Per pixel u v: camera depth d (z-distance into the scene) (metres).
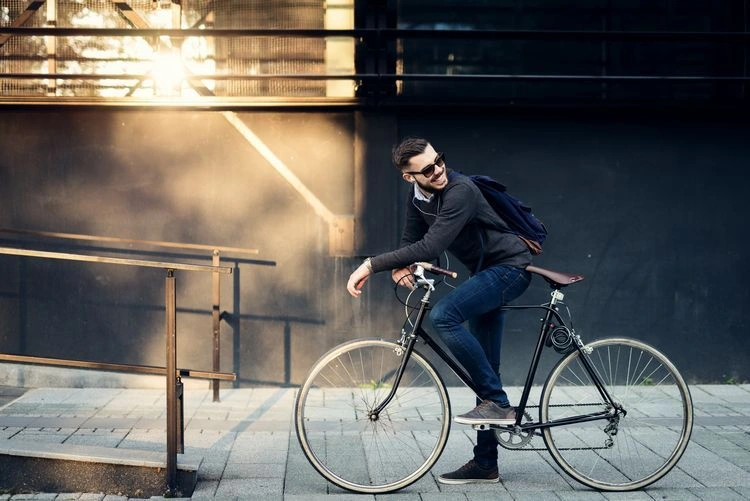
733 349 6.23
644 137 6.18
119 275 6.09
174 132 6.04
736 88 6.27
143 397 5.82
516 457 4.49
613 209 6.19
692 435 4.91
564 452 4.02
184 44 6.13
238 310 6.11
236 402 5.71
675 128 6.18
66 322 6.09
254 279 6.11
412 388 4.07
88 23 6.11
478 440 4.09
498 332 4.11
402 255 3.81
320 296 6.12
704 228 6.23
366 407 4.07
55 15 6.10
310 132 6.08
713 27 6.26
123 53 6.11
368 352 4.12
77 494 3.85
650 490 3.98
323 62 6.16
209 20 6.13
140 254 6.08
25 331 6.07
